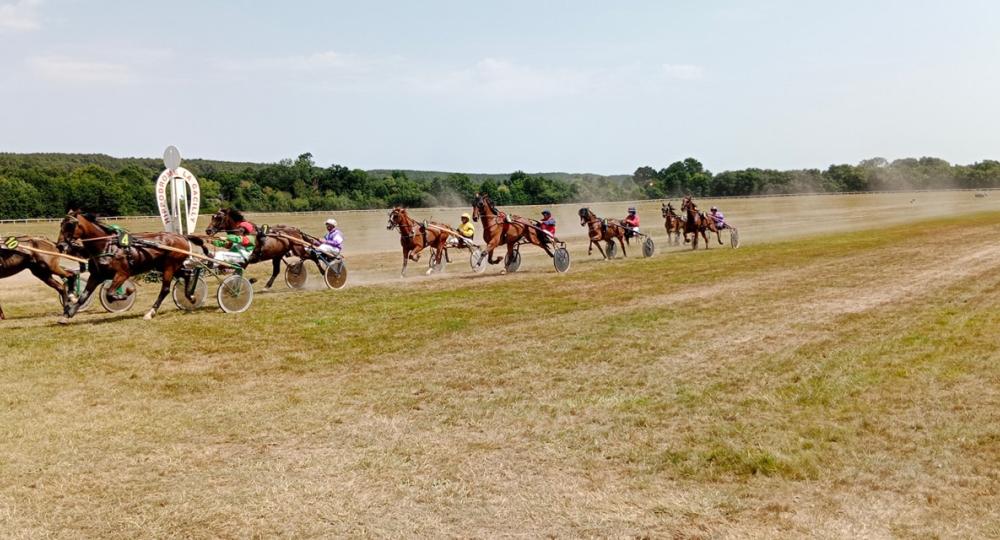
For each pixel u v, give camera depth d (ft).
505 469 20.21
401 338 37.35
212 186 231.09
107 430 23.58
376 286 58.95
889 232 116.57
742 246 97.96
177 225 68.28
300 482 19.43
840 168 395.75
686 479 19.29
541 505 17.93
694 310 44.68
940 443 21.11
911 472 19.17
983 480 18.57
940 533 15.97
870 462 19.93
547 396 26.91
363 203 243.40
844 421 23.31
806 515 17.03
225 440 22.70
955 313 41.09
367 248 112.27
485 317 43.21
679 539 16.06
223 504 18.10
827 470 19.53
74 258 42.29
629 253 92.43
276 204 228.63
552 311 45.14
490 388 28.14
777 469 19.61
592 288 56.13
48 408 25.85
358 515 17.49
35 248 44.68
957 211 187.42
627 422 23.85
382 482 19.40
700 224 93.81
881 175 379.96
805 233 123.75
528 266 75.61
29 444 22.26
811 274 62.28
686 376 29.27
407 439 22.67
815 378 28.22
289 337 37.68
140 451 21.77
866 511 17.13
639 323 40.60
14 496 18.53
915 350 32.17
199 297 46.44
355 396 27.27
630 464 20.38
